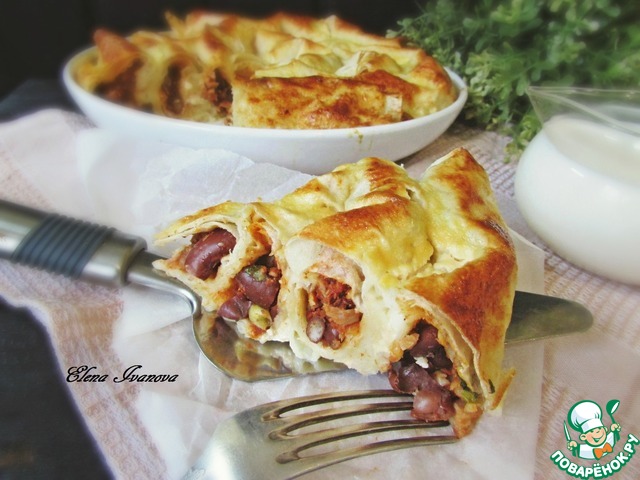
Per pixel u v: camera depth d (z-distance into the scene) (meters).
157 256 0.23
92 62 0.37
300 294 0.21
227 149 0.29
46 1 0.45
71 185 0.27
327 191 0.22
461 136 0.37
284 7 0.48
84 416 0.18
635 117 0.25
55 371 0.19
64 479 0.17
